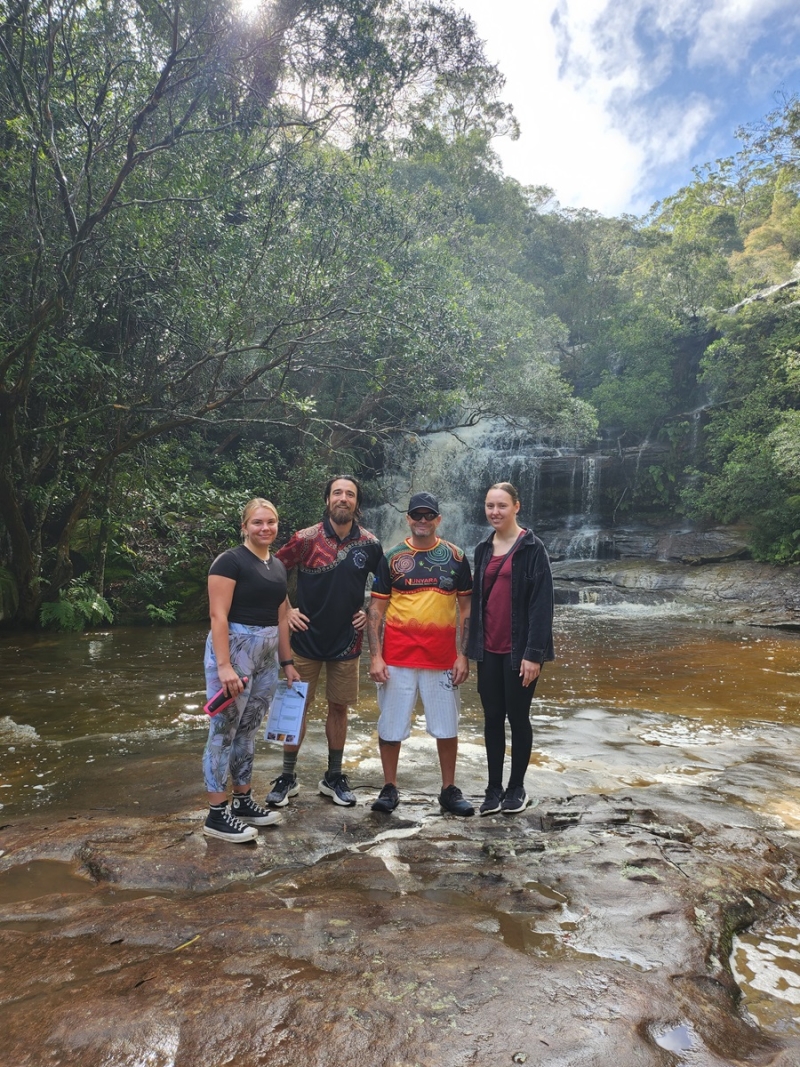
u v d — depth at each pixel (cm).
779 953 216
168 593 1149
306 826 310
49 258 846
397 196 1478
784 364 1684
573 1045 155
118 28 854
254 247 948
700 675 764
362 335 1209
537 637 325
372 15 841
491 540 351
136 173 883
